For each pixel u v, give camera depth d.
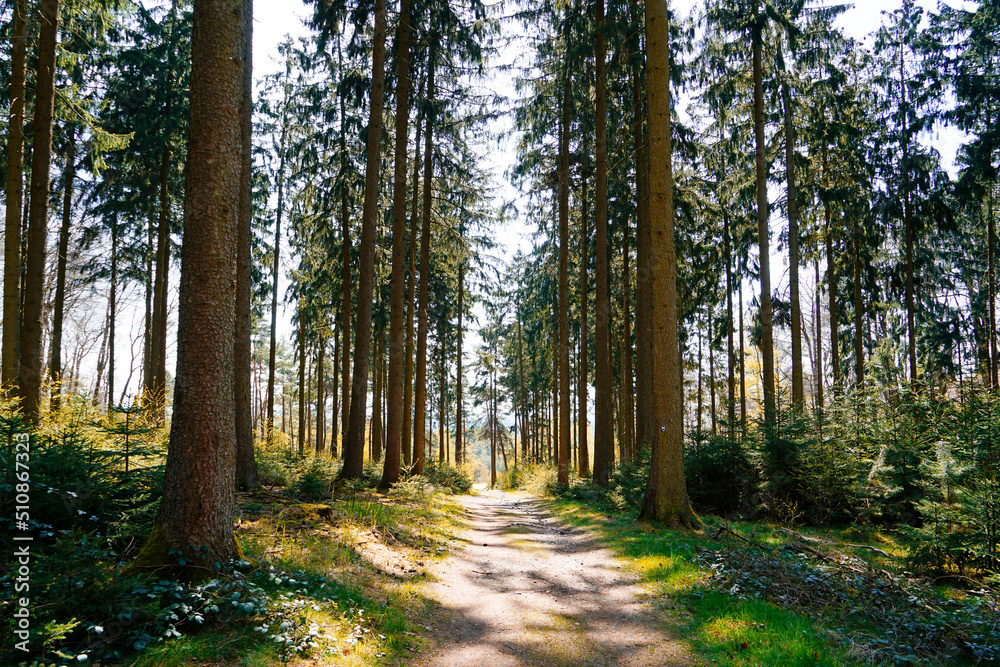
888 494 9.94
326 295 23.84
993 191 20.06
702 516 12.38
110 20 12.59
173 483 4.89
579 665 4.57
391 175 19.53
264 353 51.06
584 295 21.72
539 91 18.75
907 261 19.11
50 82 10.30
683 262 19.19
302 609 4.58
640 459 16.42
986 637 4.83
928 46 18.30
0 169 15.02
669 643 4.97
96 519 5.05
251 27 10.90
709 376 32.44
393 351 15.85
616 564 8.09
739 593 6.01
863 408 11.93
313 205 19.84
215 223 5.18
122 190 18.98
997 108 17.05
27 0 9.96
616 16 15.72
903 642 4.87
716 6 16.44
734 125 18.56
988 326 22.73
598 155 17.38
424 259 19.84
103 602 3.75
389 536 8.60
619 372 27.98
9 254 9.47
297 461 14.99
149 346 22.12
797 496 11.89
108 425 6.91
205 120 5.21
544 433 49.91
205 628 4.09
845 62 18.36
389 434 15.54
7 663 3.22
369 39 15.70
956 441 7.87
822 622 5.23
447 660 4.61
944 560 7.04
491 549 9.63
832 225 19.53
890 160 18.95
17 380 9.27
